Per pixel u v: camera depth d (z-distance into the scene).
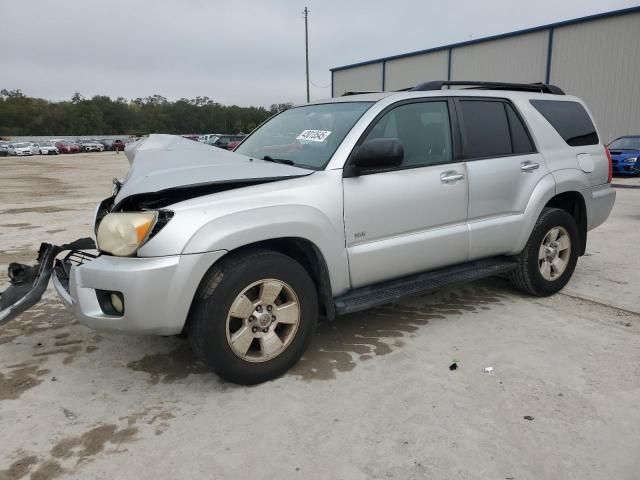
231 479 2.32
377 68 32.09
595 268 5.63
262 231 2.97
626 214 9.12
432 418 2.76
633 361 3.40
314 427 2.70
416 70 29.80
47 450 2.53
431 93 3.92
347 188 3.33
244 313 3.00
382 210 3.48
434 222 3.78
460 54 27.06
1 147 52.62
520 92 4.58
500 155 4.19
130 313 2.76
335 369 3.33
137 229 2.76
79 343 3.78
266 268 3.02
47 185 18.08
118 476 2.34
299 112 4.27
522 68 24.41
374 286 3.67
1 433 2.67
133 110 120.00
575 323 4.05
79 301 2.89
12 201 12.79
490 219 4.12
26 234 8.07
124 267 2.76
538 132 4.48
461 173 3.88
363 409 2.86
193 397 3.02
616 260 5.97
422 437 2.60
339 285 3.40
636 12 20.09
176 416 2.82
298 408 2.88
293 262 3.15
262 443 2.57
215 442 2.58
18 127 105.12
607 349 3.58
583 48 21.97
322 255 3.24
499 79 25.45
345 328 3.99
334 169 3.32
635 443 2.54
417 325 4.04
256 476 2.34
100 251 2.99
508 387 3.07
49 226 8.80
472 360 3.43
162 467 2.40
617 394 2.99
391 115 3.66
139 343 3.77
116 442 2.59
